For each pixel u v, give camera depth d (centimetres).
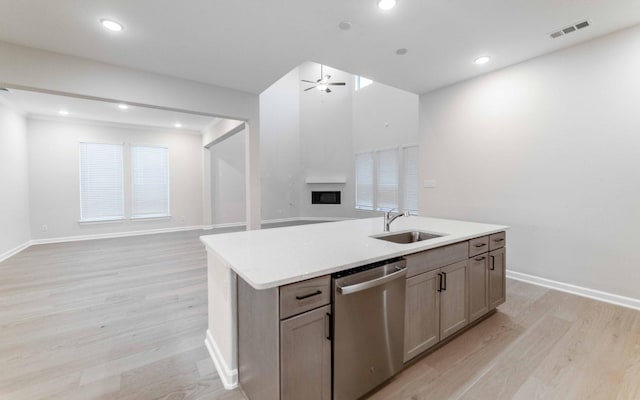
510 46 308
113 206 667
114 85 350
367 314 158
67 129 612
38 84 307
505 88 361
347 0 232
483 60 341
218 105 428
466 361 196
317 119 886
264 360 140
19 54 299
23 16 250
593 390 167
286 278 127
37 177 581
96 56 328
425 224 283
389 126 720
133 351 211
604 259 291
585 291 304
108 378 181
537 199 336
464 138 405
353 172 842
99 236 650
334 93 860
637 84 267
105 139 654
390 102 714
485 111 381
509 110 357
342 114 851
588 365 191
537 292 316
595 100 291
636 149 270
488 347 212
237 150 839
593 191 296
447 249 211
